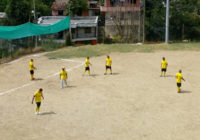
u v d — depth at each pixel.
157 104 16.48
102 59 31.83
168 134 12.46
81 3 67.75
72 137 12.41
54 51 38.59
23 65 29.78
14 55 34.78
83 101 17.41
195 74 24.02
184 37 57.38
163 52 35.56
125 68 27.05
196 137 12.10
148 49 37.75
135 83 21.38
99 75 24.25
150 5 61.00
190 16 59.50
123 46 40.53
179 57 32.12
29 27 36.03
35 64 30.03
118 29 53.59
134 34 52.91
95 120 14.32
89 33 55.44
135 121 14.04
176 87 20.09
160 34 56.09
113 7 53.44
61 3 69.50
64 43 43.78
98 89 19.95
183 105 16.20
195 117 14.36
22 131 13.16
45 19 56.44
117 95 18.45
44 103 17.20
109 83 21.52
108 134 12.63
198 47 38.88
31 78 23.30
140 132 12.74
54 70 26.83
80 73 25.17
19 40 36.56
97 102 17.14
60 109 16.08
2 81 23.19
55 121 14.32
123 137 12.28
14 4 52.78
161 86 20.42
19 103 17.36
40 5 70.31
